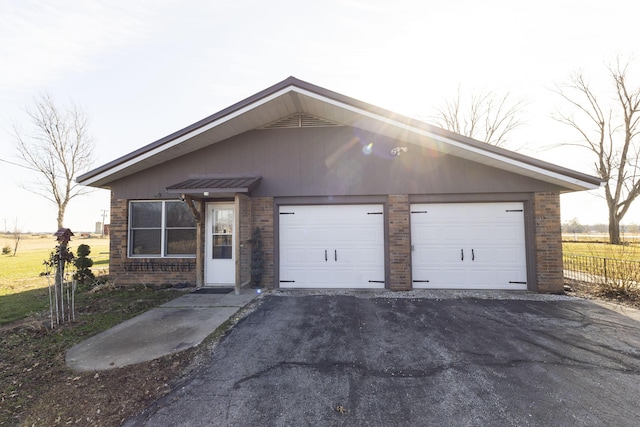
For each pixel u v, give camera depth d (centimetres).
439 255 771
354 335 469
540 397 303
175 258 844
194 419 274
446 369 361
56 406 296
